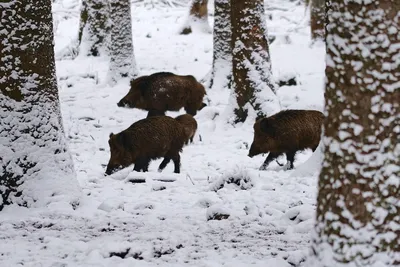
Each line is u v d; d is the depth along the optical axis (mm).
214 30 32156
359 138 7082
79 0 61344
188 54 42625
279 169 19062
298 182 15539
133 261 9703
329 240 7324
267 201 13961
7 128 13453
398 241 7117
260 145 18844
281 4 64812
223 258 9922
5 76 13414
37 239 11391
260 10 24953
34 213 13094
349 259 7168
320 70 36062
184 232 11727
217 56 32031
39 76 13703
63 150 14070
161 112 24625
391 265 7105
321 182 7484
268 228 11938
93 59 41125
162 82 24469
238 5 24906
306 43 46281
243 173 15602
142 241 10984
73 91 32281
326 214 7383
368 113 7023
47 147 13766
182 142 19047
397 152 7035
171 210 13891
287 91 30703
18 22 13414
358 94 7051
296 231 11516
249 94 25000
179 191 15875
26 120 13562
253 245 10727
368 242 7117
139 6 62094
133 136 18188
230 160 20781
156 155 18562
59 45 48000
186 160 20875
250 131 24469
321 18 44062
